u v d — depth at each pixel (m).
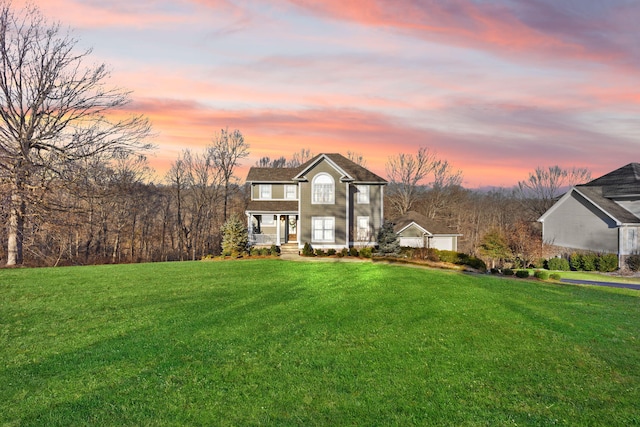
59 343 10.73
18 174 28.30
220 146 62.22
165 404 7.57
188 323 12.42
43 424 6.87
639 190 34.81
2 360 9.59
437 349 10.47
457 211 71.44
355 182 34.66
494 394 8.18
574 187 36.69
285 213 34.44
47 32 30.03
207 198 63.50
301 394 8.02
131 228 58.31
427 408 7.57
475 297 15.79
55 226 31.69
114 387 8.22
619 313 14.54
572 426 7.06
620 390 8.46
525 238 37.16
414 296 15.70
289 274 20.86
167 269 22.62
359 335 11.40
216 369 9.10
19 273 21.08
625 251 33.34
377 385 8.45
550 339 11.39
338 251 31.94
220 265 24.28
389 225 31.52
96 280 19.16
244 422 7.01
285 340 10.95
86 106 31.48
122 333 11.52
